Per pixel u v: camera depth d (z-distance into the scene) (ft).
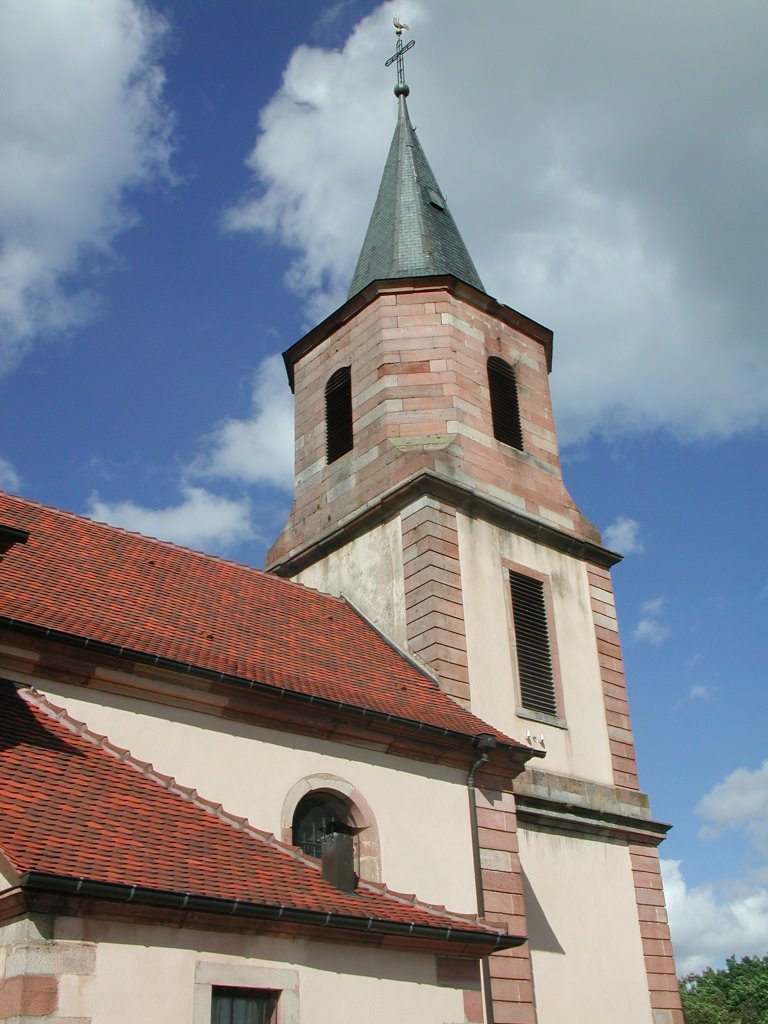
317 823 48.91
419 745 52.54
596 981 57.67
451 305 76.74
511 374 78.18
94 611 49.14
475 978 42.34
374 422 73.46
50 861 32.09
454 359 74.38
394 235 84.12
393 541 67.46
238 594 61.36
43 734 40.14
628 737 68.95
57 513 61.26
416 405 72.79
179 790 41.39
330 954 38.22
